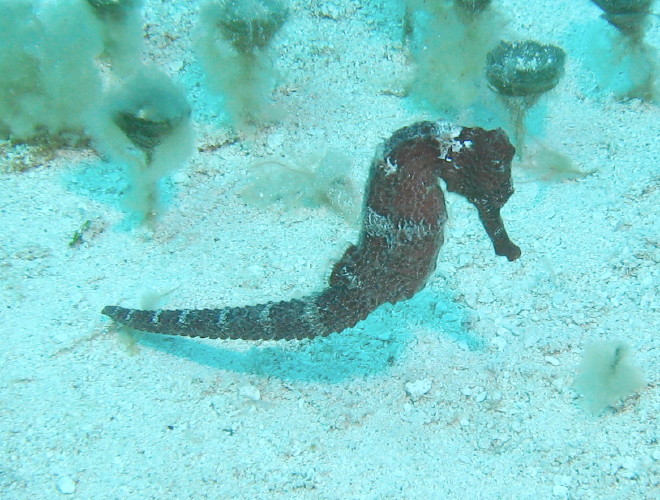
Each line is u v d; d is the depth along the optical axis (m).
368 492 0.34
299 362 0.38
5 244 0.41
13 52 0.42
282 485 0.35
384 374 0.38
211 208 0.44
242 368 0.38
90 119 0.44
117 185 0.44
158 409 0.36
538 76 0.43
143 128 0.40
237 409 0.37
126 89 0.41
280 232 0.43
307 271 0.41
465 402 0.37
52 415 0.36
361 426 0.36
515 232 0.42
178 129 0.41
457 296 0.40
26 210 0.42
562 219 0.42
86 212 0.43
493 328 0.39
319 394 0.37
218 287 0.40
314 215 0.44
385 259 0.33
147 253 0.42
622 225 0.41
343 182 0.44
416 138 0.32
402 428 0.36
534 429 0.35
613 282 0.39
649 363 0.36
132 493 0.34
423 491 0.34
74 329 0.38
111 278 0.40
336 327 0.35
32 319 0.38
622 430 0.35
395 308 0.40
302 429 0.36
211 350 0.38
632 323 0.38
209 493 0.34
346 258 0.34
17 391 0.36
